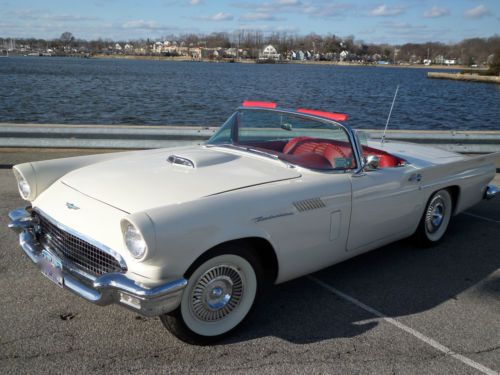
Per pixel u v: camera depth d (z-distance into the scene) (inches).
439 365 117.3
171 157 145.9
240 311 125.6
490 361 120.1
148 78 2172.7
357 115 968.9
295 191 132.5
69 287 116.9
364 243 158.6
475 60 6240.2
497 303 151.4
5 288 143.9
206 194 120.6
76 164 152.6
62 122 722.2
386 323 135.8
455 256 190.1
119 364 111.2
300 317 136.9
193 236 108.0
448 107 1259.2
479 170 212.2
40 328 124.0
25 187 142.6
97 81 1806.1
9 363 109.3
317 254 141.1
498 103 1476.4
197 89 1561.3
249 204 120.6
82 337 121.1
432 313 143.0
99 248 111.6
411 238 194.5
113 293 108.5
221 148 166.1
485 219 243.4
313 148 158.1
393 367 115.5
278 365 113.8
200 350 118.5
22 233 135.7
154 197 119.3
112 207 117.8
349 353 120.3
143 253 102.6
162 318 117.0
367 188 152.5
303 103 1198.9
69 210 123.3
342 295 152.0
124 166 143.8
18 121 718.5
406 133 346.0
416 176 173.3
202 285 117.0
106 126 332.8
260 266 126.0
